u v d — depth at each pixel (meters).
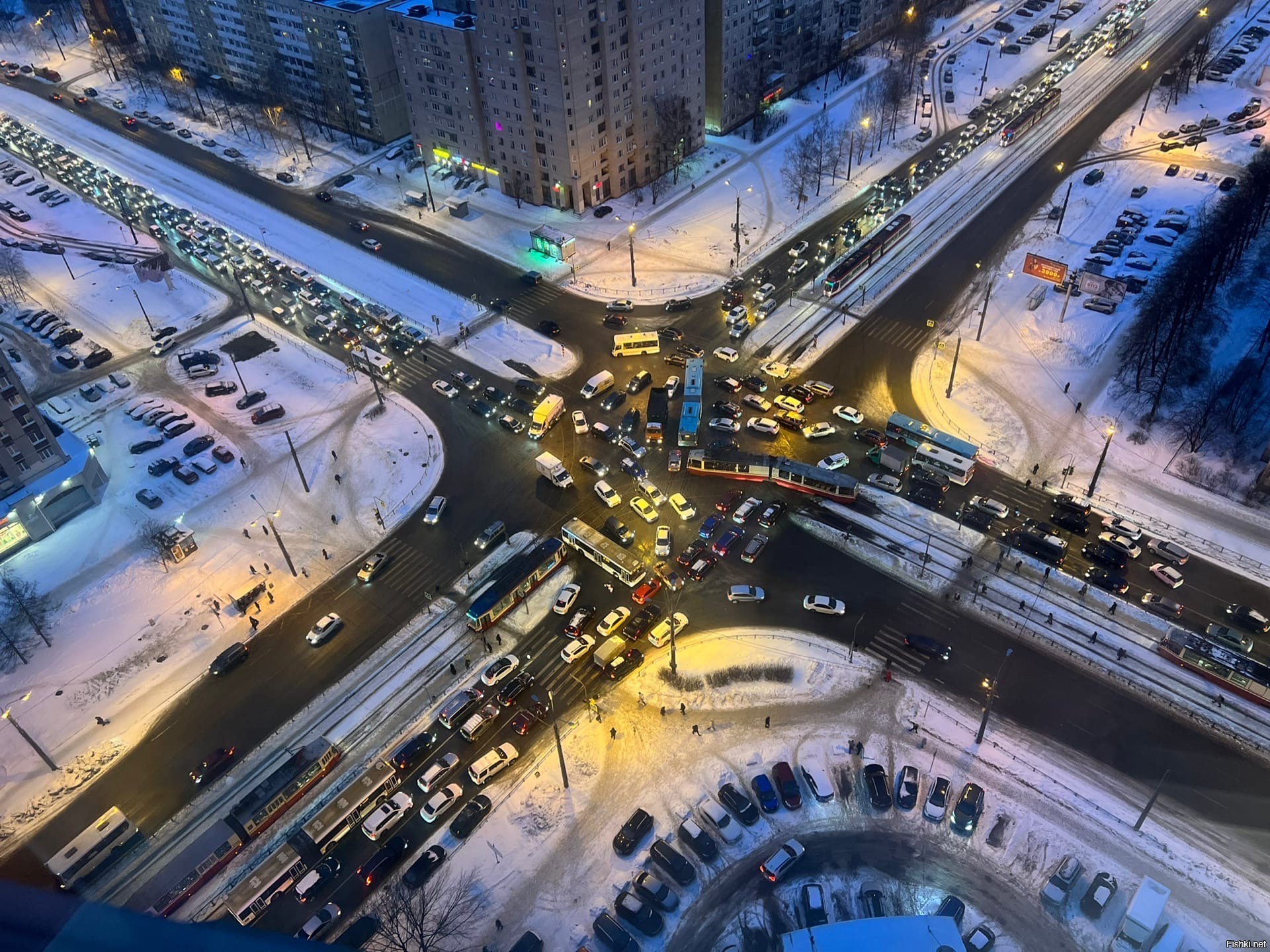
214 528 121.25
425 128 197.62
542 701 98.44
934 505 118.38
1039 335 144.75
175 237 188.75
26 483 118.75
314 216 191.25
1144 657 99.50
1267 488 115.69
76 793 93.12
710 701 97.44
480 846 86.62
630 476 125.62
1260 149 192.50
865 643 102.50
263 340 157.25
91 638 108.00
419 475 128.00
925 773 90.19
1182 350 135.38
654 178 194.62
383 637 106.50
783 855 82.81
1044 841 84.25
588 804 89.25
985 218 177.12
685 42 183.88
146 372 151.12
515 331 155.00
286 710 99.50
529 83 170.12
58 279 176.00
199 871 84.06
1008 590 107.38
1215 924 78.12
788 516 118.12
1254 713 93.81
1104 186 184.88
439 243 179.62
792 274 163.50
